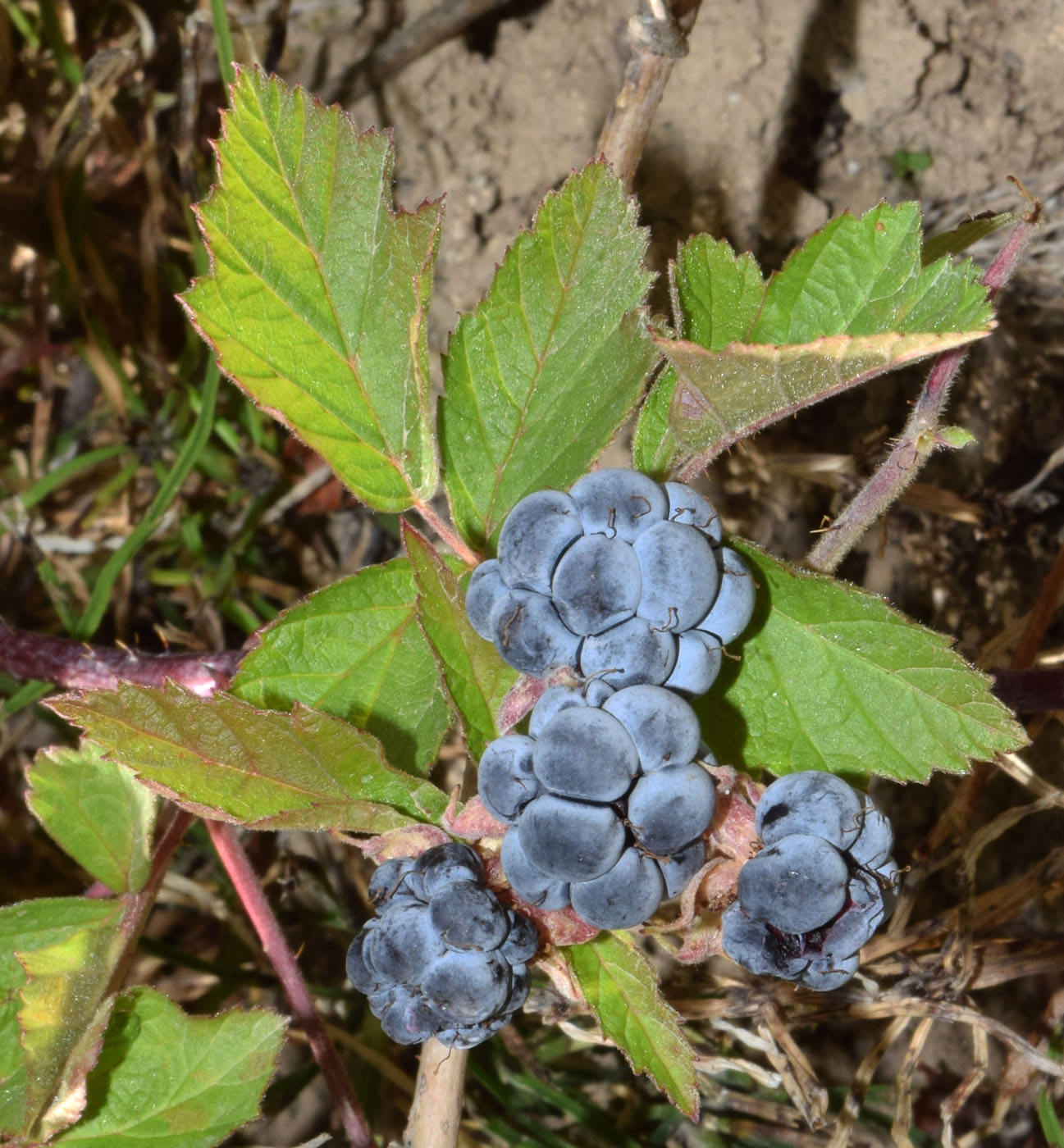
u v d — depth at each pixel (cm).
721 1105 14
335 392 8
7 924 9
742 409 8
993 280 8
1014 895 12
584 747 6
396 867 7
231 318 8
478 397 8
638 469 8
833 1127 13
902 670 8
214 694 7
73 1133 9
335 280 8
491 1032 7
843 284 8
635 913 6
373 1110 13
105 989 9
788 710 8
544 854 6
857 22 14
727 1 14
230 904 14
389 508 9
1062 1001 12
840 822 6
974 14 14
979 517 14
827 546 9
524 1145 13
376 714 9
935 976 11
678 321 8
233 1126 9
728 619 7
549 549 6
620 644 6
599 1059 14
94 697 7
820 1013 12
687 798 6
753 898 6
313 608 8
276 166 8
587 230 8
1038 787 11
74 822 10
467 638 7
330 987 14
